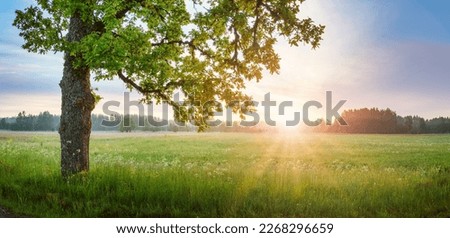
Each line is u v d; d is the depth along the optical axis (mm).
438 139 91688
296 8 14734
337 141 77562
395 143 70688
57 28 15656
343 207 11250
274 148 54562
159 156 40375
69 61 15406
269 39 15039
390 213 11195
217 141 69750
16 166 16734
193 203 11586
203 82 16781
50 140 53438
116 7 13953
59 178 14422
